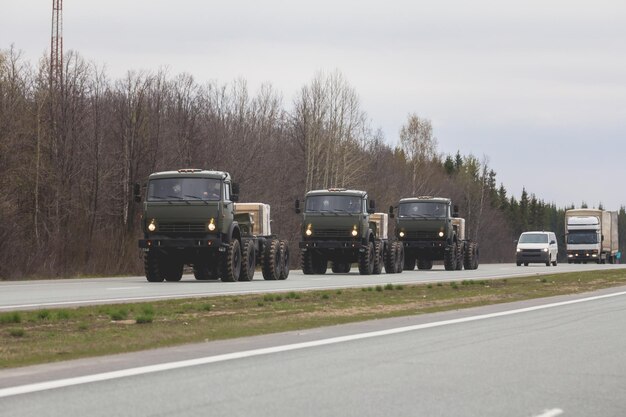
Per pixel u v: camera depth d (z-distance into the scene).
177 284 35.06
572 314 23.19
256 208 41.69
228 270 36.94
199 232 36.41
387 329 18.77
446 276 47.97
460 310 24.59
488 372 12.70
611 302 28.12
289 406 9.94
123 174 69.69
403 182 133.62
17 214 55.62
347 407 9.93
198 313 22.34
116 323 19.41
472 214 178.75
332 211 47.72
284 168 94.56
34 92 65.44
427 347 15.61
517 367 13.25
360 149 112.12
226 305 24.80
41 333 17.30
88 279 41.44
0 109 56.81
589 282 42.94
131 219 67.19
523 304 27.08
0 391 10.73
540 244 79.19
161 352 14.60
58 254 49.94
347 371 12.63
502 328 19.25
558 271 58.47
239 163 82.50
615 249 104.12
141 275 50.44
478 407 10.03
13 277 44.50
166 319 20.55
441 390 11.12
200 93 86.31
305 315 22.34
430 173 147.25
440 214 58.84
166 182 36.81
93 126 70.25
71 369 12.59
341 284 36.94
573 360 14.11
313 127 99.06
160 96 77.62
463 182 181.62
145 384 11.34
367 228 48.47
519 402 10.38
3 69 63.50
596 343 16.48
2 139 55.25
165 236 36.59
